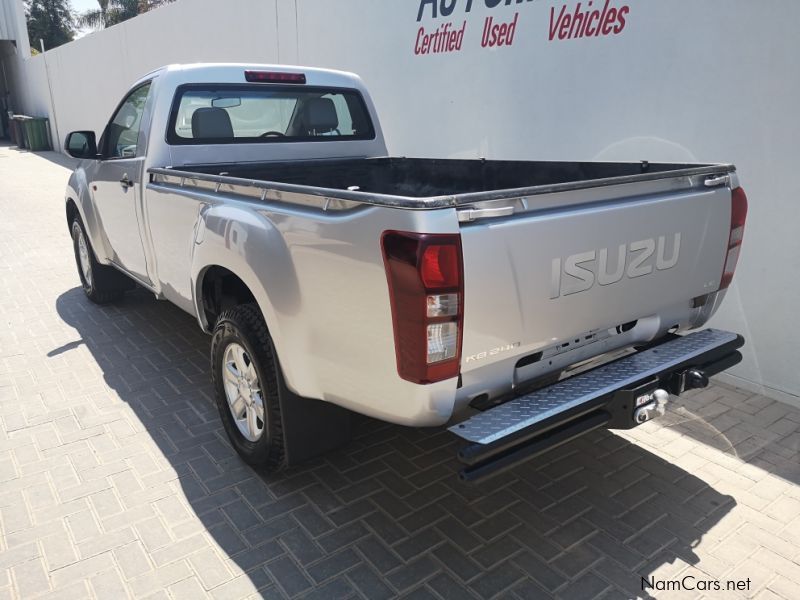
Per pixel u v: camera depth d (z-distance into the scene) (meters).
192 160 4.05
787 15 3.55
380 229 2.11
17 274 6.91
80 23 44.78
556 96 4.89
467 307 2.10
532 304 2.27
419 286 2.02
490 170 4.23
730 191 2.92
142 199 3.99
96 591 2.43
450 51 5.71
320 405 2.90
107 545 2.67
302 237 2.44
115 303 5.91
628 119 4.44
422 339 2.06
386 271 2.10
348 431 3.05
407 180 4.76
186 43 11.14
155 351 4.76
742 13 3.73
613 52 4.45
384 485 3.10
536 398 2.40
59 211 10.73
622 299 2.58
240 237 2.79
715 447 3.45
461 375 2.19
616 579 2.49
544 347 2.39
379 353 2.23
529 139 5.17
